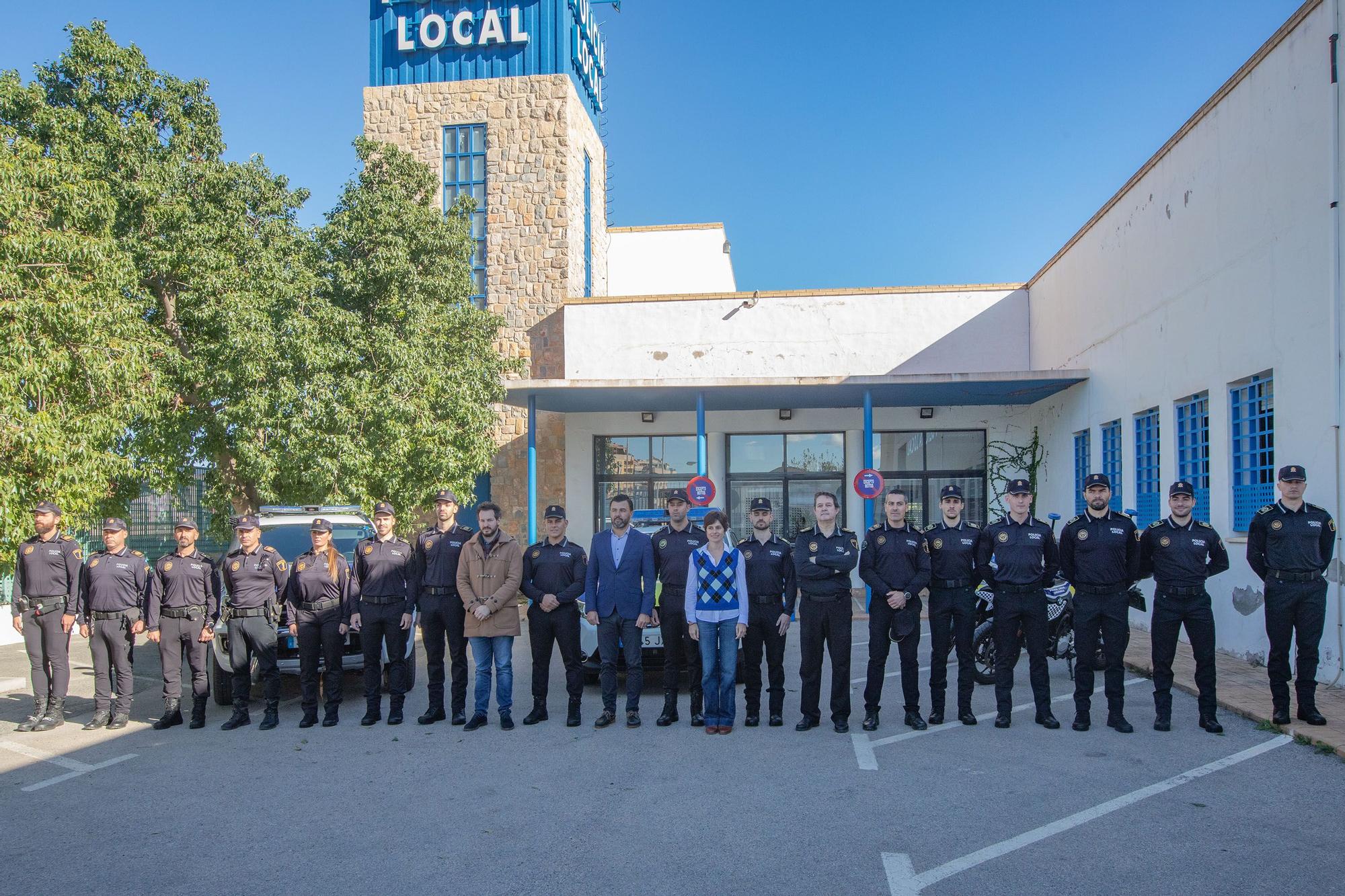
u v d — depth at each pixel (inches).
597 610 313.1
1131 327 534.0
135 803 231.6
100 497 460.4
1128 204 538.3
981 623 377.1
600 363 804.0
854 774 246.2
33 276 408.8
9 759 277.9
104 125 510.0
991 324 772.6
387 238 574.6
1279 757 255.4
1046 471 707.4
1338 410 333.1
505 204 848.3
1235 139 409.7
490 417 617.3
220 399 526.0
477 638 314.3
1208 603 286.0
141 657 502.3
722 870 180.7
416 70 881.5
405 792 236.7
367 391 534.0
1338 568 333.1
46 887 178.2
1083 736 284.8
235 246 544.7
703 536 319.0
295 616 319.9
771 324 790.5
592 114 961.5
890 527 304.7
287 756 276.8
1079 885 171.5
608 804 223.1
